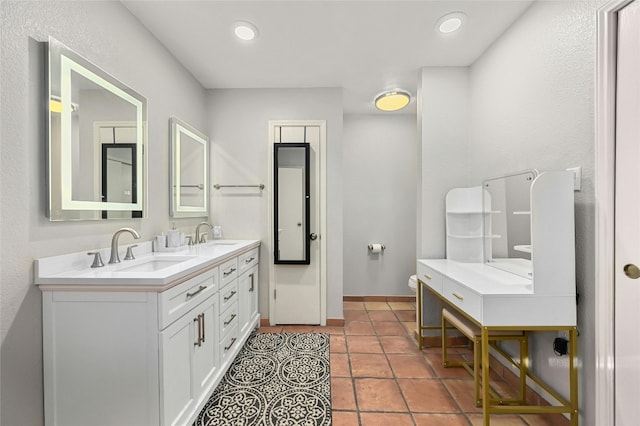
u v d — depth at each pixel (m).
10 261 1.12
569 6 1.48
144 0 1.71
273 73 2.64
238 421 1.56
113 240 1.56
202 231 2.82
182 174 2.40
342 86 2.92
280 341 2.56
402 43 2.17
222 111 2.97
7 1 1.11
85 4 1.48
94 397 1.25
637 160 1.21
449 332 2.52
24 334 1.18
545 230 1.42
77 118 1.39
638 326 1.20
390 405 1.71
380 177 3.77
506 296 1.44
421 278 2.42
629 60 1.23
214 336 1.80
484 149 2.29
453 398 1.78
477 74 2.38
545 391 1.65
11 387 1.14
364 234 3.78
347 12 1.83
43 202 1.25
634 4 1.21
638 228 1.20
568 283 1.42
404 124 3.79
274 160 2.94
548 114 1.64
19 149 1.16
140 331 1.23
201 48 2.23
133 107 1.79
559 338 1.51
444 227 2.52
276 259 2.95
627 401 1.24
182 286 1.41
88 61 1.44
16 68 1.15
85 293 1.24
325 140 2.95
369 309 3.47
